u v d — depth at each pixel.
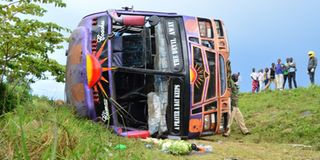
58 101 10.13
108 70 9.40
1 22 10.10
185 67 9.69
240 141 11.98
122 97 10.13
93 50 9.55
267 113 15.38
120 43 10.25
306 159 8.21
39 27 10.60
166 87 9.76
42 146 3.45
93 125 7.70
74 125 5.89
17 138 3.30
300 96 17.36
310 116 13.26
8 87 5.94
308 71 20.39
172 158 7.10
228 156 8.02
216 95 10.14
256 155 8.49
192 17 10.23
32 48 10.57
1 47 9.87
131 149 6.10
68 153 3.58
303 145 10.50
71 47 10.04
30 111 5.10
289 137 11.80
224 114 10.44
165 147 7.67
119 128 9.18
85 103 9.46
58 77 11.61
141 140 8.63
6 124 3.53
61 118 5.56
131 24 9.53
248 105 17.66
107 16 9.72
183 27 9.98
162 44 9.89
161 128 9.62
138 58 10.18
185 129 9.66
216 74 10.16
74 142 4.07
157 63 9.82
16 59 10.17
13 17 10.27
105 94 9.37
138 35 10.24
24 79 3.98
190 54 9.80
